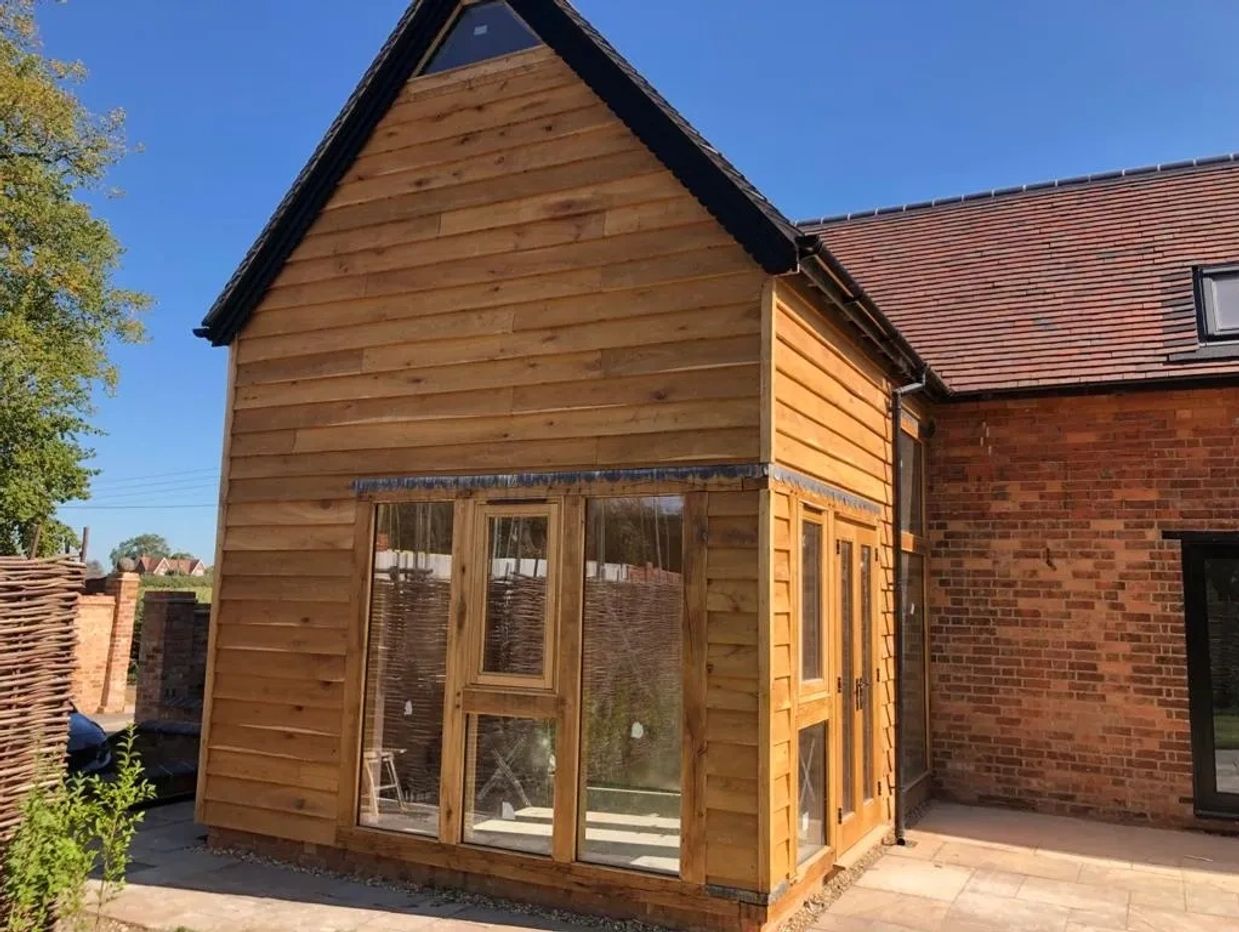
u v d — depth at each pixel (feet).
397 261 21.27
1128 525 26.78
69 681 14.80
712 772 16.06
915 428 27.14
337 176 22.38
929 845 23.09
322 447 21.61
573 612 17.81
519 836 18.01
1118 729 26.32
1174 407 26.61
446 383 20.13
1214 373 25.46
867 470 22.48
